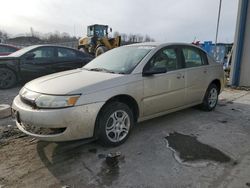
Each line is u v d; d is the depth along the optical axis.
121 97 3.78
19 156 3.47
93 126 3.42
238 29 9.05
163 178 2.96
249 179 2.94
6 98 6.62
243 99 7.13
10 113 5.15
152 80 4.08
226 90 8.65
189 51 4.98
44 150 3.64
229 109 5.90
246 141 4.02
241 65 9.26
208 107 5.52
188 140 4.01
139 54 4.30
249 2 8.88
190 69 4.84
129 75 3.85
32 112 3.24
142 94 3.96
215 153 3.58
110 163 3.28
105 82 3.58
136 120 4.06
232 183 2.86
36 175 3.03
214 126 4.67
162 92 4.27
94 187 2.80
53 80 3.74
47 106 3.21
